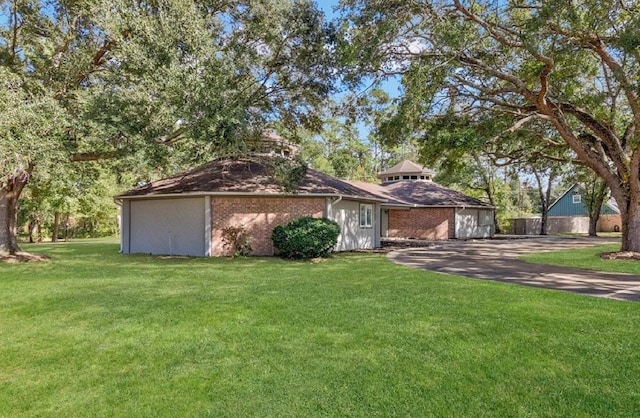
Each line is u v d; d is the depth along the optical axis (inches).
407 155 1833.2
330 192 654.5
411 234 1125.7
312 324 224.5
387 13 432.8
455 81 562.6
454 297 282.5
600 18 421.1
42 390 155.3
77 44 513.7
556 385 150.8
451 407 137.7
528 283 343.9
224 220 620.1
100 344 201.2
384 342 194.9
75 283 367.2
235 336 208.1
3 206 575.8
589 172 1147.3
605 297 284.0
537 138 665.0
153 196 636.7
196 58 427.2
